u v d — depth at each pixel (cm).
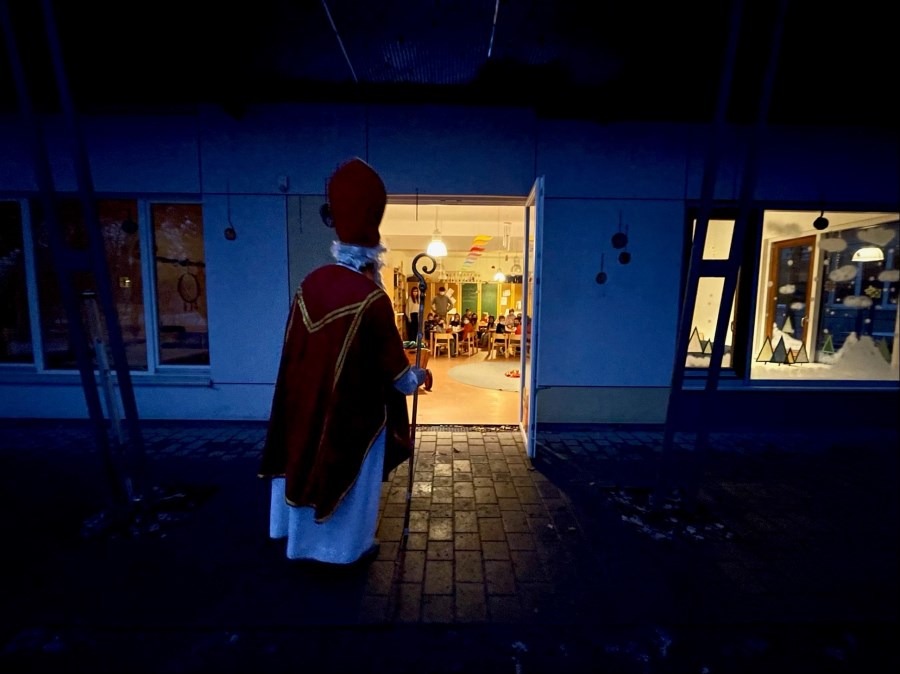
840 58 325
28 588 212
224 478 338
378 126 434
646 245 453
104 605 200
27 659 170
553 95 395
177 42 318
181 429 450
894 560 241
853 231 504
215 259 445
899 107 404
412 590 213
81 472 346
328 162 436
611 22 296
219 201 440
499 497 312
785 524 278
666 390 469
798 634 187
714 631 188
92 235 256
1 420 458
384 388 229
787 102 396
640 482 338
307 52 334
